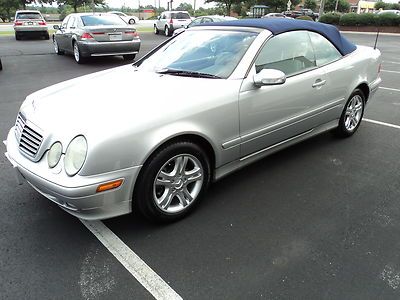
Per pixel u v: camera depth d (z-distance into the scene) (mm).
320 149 4461
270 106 3410
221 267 2523
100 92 3068
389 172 3887
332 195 3424
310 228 2938
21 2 47281
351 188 3555
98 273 2475
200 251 2680
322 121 4188
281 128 3609
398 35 27656
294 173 3842
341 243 2758
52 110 2869
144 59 4062
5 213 3119
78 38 10969
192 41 3883
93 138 2467
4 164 4051
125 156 2551
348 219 3059
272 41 3529
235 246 2730
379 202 3314
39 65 11055
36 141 2715
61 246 2732
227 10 48250
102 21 11266
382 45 19109
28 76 9336
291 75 3658
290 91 3572
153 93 2961
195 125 2871
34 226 2957
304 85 3719
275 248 2707
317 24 4188
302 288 2340
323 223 3004
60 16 52875
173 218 2975
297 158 4199
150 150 2641
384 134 5004
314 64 3947
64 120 2682
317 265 2537
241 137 3252
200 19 19188
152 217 2871
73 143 2504
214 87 3080
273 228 2938
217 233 2879
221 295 2293
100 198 2537
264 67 3416
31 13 20031
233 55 3418
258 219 3055
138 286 2369
